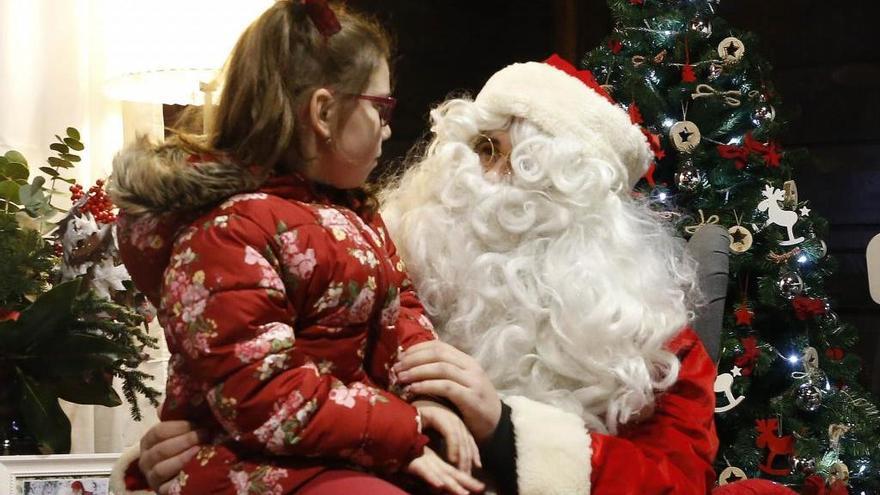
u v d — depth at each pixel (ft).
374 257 4.79
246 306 4.34
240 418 4.33
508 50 14.79
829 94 13.61
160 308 4.80
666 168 9.75
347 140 4.82
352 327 4.68
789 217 9.47
